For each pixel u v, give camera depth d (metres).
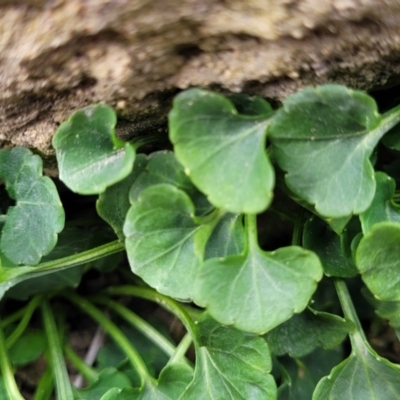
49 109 0.21
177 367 0.22
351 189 0.20
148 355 0.25
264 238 0.26
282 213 0.24
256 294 0.20
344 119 0.20
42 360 0.26
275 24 0.20
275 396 0.21
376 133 0.20
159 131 0.23
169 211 0.20
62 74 0.20
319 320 0.22
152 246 0.21
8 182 0.22
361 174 0.20
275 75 0.21
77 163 0.21
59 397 0.24
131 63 0.20
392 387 0.22
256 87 0.21
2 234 0.22
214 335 0.21
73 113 0.21
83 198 0.26
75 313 0.27
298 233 0.23
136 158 0.21
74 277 0.25
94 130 0.21
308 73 0.21
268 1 0.19
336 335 0.22
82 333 0.27
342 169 0.20
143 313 0.27
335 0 0.19
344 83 0.21
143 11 0.19
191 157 0.19
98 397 0.23
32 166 0.22
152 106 0.21
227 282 0.20
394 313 0.22
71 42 0.20
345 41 0.20
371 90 0.22
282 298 0.20
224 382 0.21
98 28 0.19
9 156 0.22
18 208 0.22
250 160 0.20
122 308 0.25
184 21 0.20
